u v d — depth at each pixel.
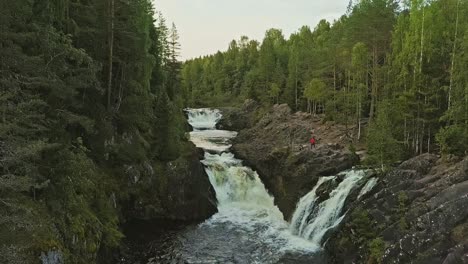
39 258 17.64
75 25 28.48
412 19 38.84
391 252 22.52
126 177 34.09
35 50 20.94
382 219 25.89
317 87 60.56
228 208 40.97
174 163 38.47
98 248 24.39
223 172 43.94
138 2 38.78
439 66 36.59
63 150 21.97
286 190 40.06
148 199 35.88
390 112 34.94
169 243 31.12
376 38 45.16
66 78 22.53
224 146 59.91
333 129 54.09
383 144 30.73
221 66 138.38
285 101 82.75
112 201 30.86
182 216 37.00
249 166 48.09
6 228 17.91
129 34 33.75
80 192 25.39
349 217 28.16
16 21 19.56
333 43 62.56
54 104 22.89
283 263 27.48
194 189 38.28
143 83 37.91
